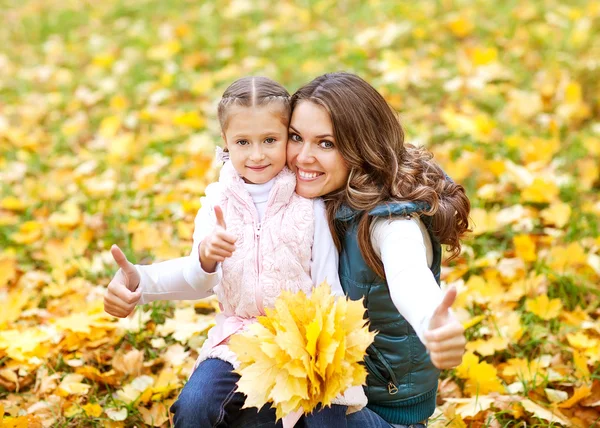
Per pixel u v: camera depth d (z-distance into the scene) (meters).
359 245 2.72
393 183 2.73
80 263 4.52
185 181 5.24
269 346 2.40
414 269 2.51
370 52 6.93
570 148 5.32
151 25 8.29
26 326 4.01
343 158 2.78
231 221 2.83
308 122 2.77
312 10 8.03
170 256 4.46
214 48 7.44
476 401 3.18
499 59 6.52
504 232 4.57
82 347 3.75
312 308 2.49
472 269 4.24
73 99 6.82
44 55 7.93
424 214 2.72
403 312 2.42
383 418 2.88
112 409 3.34
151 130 6.21
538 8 7.30
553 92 5.92
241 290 2.79
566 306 3.97
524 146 5.19
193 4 8.72
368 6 7.90
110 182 5.32
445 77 6.31
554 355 3.61
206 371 2.78
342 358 2.39
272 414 2.79
